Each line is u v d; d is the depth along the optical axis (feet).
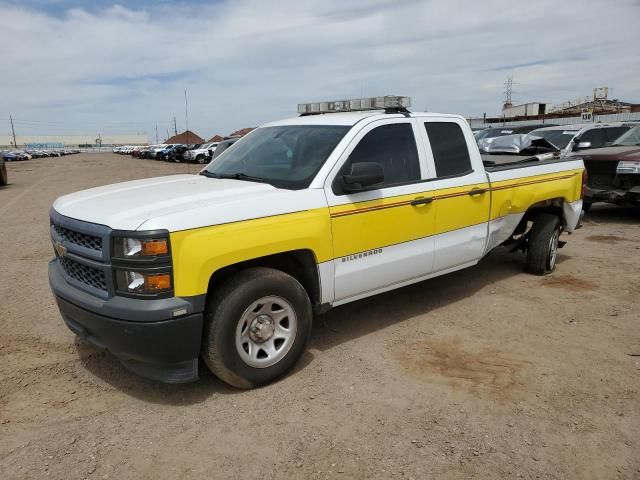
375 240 14.10
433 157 15.84
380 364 13.41
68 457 9.77
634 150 31.48
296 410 11.31
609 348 14.19
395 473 9.28
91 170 106.42
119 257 10.53
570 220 21.66
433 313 17.01
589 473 9.26
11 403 11.61
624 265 22.30
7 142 542.98
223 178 14.75
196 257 10.69
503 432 10.43
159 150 163.94
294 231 12.23
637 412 11.10
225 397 11.88
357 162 13.80
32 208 44.01
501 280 20.51
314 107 17.21
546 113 148.25
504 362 13.44
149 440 10.30
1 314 17.15
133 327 10.48
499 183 17.92
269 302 12.04
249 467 9.49
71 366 13.38
